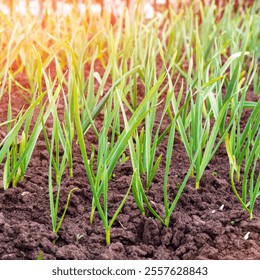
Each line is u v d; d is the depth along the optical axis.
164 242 1.34
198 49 1.56
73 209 1.42
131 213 1.41
